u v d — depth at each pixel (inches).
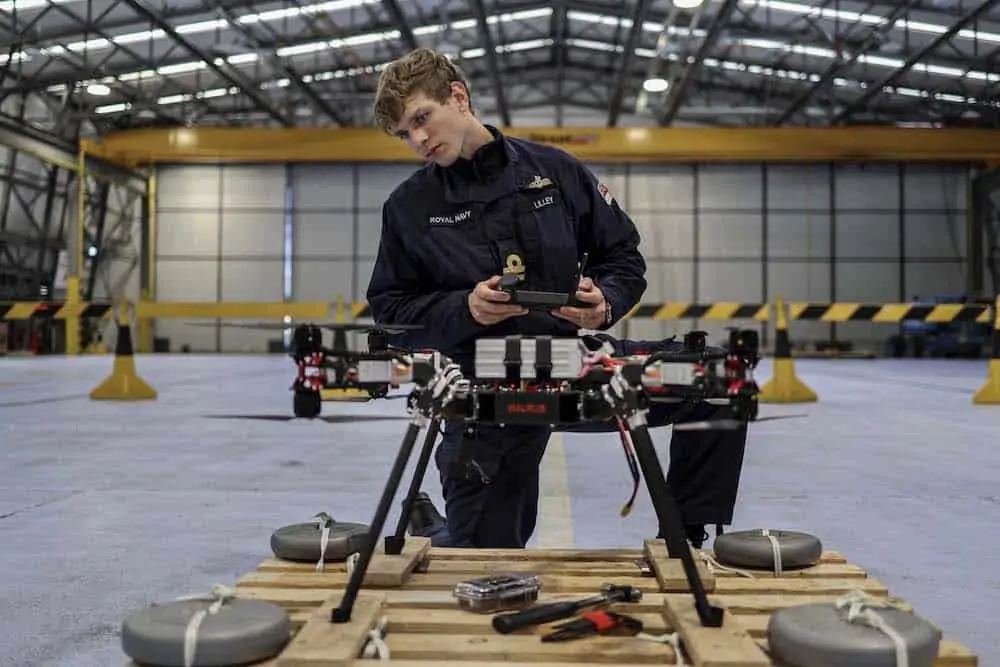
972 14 693.9
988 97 860.6
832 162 949.2
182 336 984.3
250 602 65.7
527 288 87.8
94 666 74.6
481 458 91.1
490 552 89.8
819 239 957.2
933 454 209.3
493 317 75.8
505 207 90.5
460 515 96.9
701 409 91.4
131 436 243.9
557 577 81.0
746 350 66.1
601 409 63.7
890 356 922.7
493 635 65.5
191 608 63.7
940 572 105.5
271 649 60.7
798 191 957.8
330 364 65.1
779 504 147.9
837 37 764.6
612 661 60.7
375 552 84.4
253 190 976.9
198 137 791.7
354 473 181.3
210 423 276.4
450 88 82.7
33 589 97.4
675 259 962.7
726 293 960.9
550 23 874.8
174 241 976.9
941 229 948.6
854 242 954.7
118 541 120.7
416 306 89.7
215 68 800.9
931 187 949.8
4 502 149.3
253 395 391.9
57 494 156.8
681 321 962.7
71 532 126.3
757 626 66.6
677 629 63.8
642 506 147.1
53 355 884.0
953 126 962.1
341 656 55.9
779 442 232.4
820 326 965.8
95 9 714.2
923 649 55.9
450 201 90.7
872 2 710.5
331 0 727.7
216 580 101.2
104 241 936.3
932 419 291.6
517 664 58.6
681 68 844.6
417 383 65.8
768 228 960.3
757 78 943.0
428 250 91.1
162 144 794.8
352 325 66.5
